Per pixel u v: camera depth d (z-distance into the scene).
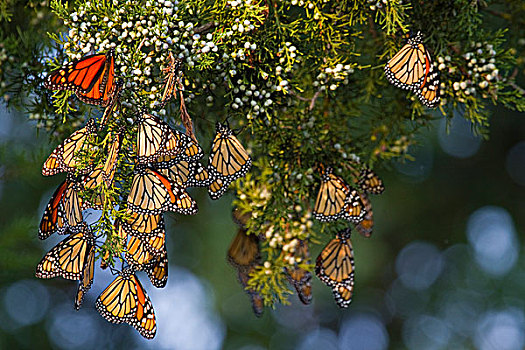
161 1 2.11
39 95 2.22
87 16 2.13
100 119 2.11
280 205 2.20
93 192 2.10
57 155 2.10
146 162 2.08
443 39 2.19
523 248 4.22
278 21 2.15
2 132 2.46
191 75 2.15
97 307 2.13
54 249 2.11
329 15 2.15
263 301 2.26
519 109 2.19
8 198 2.74
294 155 2.21
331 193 2.18
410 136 2.28
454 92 2.19
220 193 2.14
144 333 2.13
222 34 2.12
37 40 2.27
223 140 2.14
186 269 4.16
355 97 2.27
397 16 2.14
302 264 2.21
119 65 2.11
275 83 2.15
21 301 3.42
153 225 2.10
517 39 2.28
